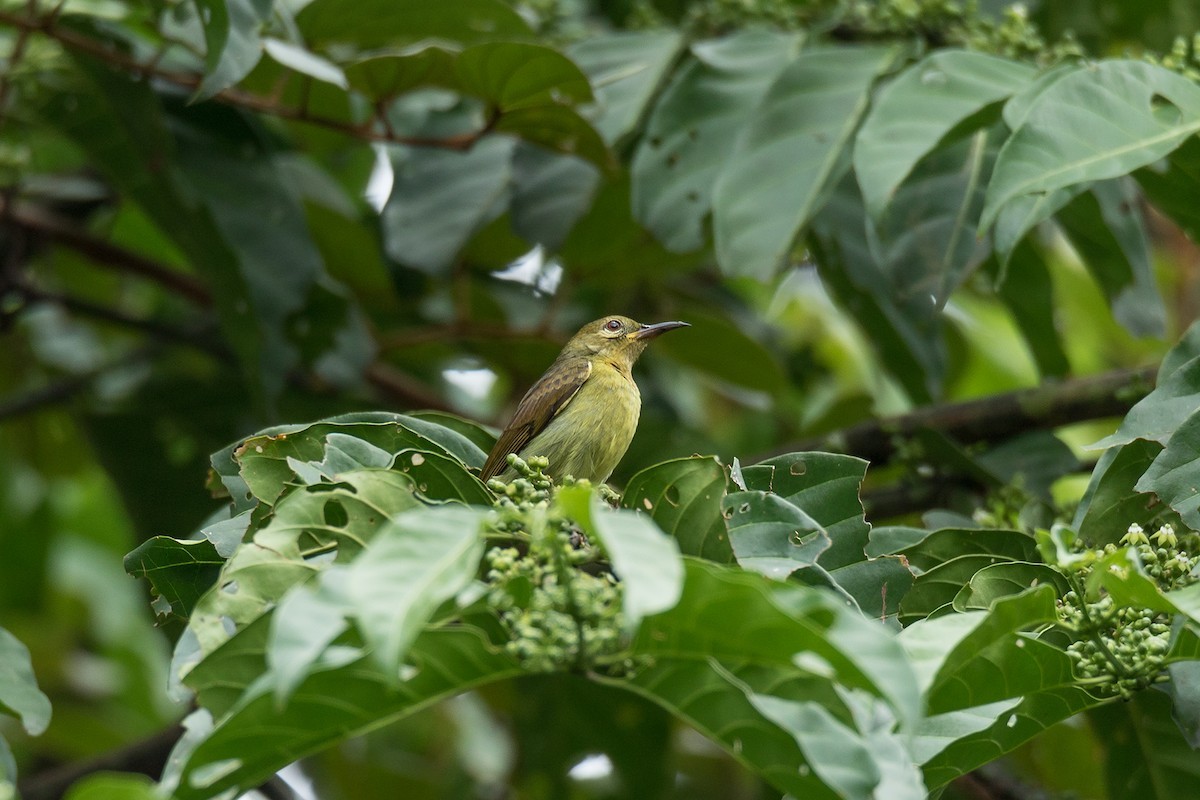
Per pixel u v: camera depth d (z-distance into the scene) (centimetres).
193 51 980
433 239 1279
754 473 755
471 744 1559
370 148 1588
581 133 1088
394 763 1571
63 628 1742
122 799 436
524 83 1038
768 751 519
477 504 679
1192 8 1405
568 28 1307
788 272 1384
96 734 1641
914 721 443
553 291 1590
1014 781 1102
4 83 1148
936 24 1118
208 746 521
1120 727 880
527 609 536
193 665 576
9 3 1152
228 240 1173
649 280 1515
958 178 1047
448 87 1052
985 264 1175
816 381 1698
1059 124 729
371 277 1448
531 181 1275
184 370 1550
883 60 1023
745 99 1099
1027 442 1108
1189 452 688
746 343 1481
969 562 734
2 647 720
